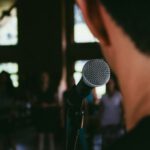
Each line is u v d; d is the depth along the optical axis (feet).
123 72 3.11
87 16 3.25
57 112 33.73
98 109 31.53
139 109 3.07
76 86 4.99
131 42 3.01
